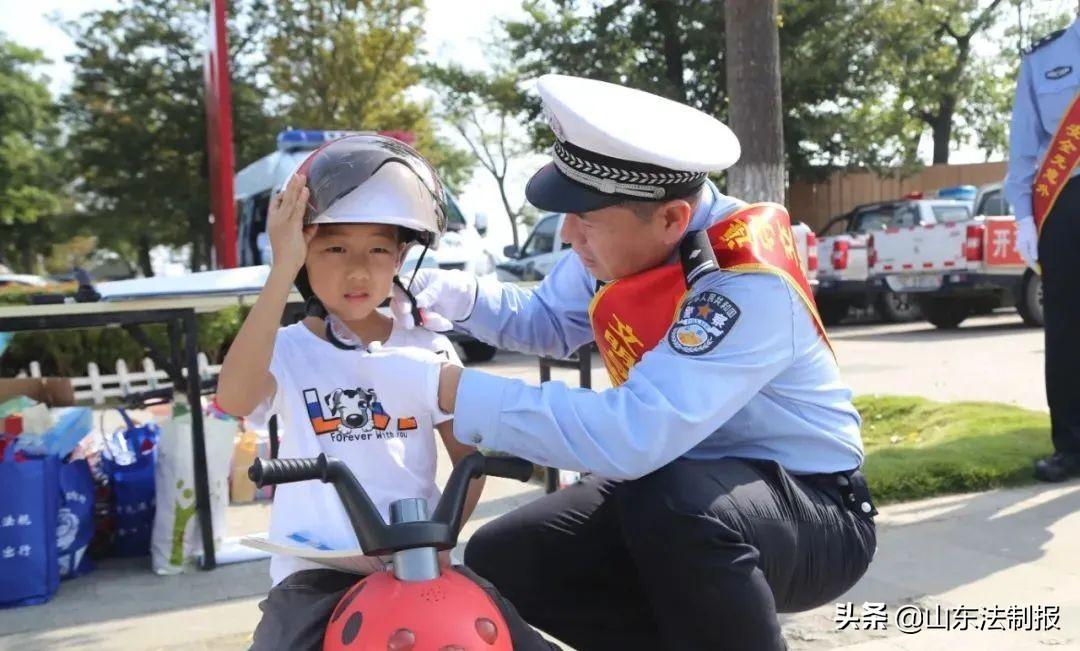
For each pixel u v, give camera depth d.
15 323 3.60
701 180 1.99
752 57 5.65
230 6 19.14
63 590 3.80
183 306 3.85
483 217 11.78
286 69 19.70
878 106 22.50
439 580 1.57
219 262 11.98
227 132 11.57
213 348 8.91
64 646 3.22
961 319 13.29
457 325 2.48
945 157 26.45
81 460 4.05
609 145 1.86
